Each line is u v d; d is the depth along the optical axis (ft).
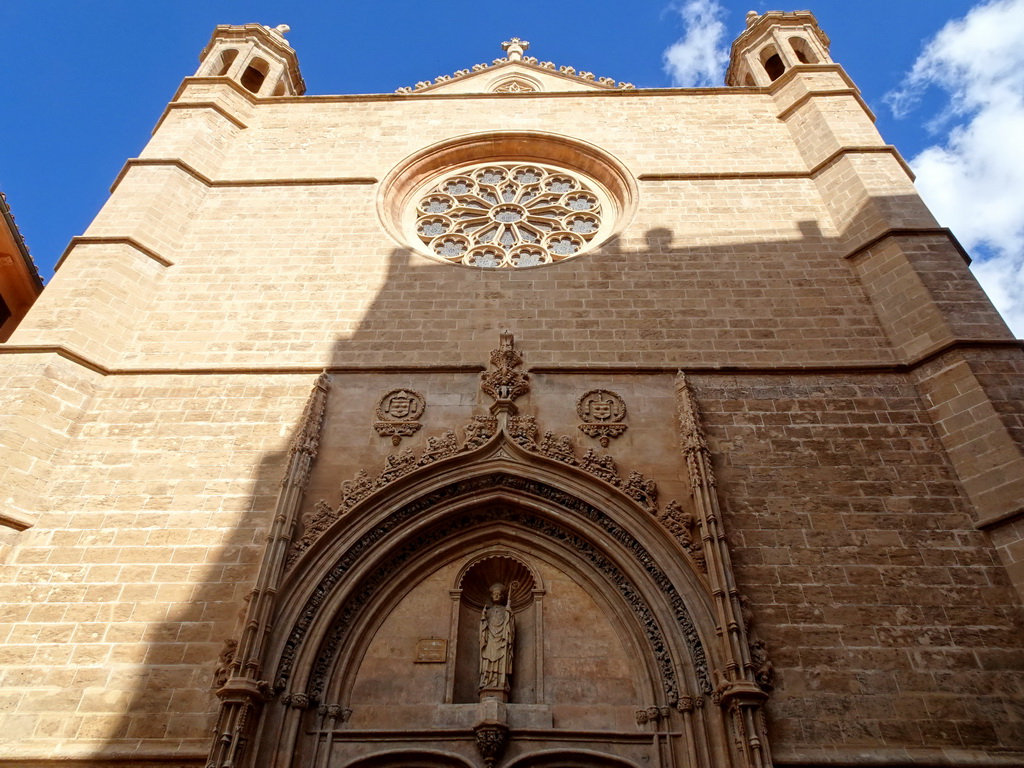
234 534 42.19
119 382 50.21
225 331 54.19
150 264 58.39
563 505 44.01
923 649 37.19
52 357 48.55
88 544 41.73
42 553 41.22
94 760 34.24
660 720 36.70
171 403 49.03
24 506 42.57
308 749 36.01
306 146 74.18
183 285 57.88
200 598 39.65
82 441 46.62
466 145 75.41
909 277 53.93
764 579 39.86
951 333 49.29
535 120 77.82
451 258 65.62
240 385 50.31
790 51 85.61
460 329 54.34
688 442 44.91
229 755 32.81
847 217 61.52
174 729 35.22
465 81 90.58
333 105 80.18
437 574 43.32
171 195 63.98
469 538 44.19
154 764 34.30
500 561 43.83
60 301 52.95
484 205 71.67
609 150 73.15
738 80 93.45
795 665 36.76
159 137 70.64
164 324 54.70
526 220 70.03
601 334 53.78
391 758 36.17
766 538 41.52
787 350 52.08
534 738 36.70
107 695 36.24
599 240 66.49
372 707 38.11
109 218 60.64
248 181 68.08
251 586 40.11
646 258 59.82
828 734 34.63
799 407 48.16
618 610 40.83
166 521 42.80
